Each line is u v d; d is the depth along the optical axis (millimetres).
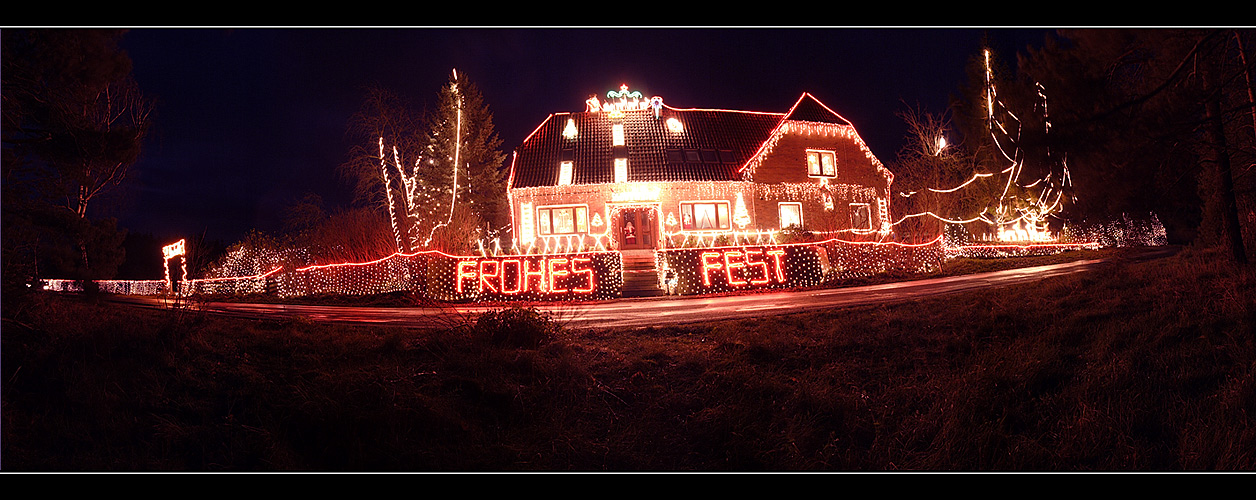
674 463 7762
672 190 30906
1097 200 12539
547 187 30906
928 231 24453
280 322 13406
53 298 12188
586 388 9312
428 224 27359
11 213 10938
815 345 10930
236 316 14820
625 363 10328
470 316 11484
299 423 7836
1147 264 17109
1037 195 30969
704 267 20141
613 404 9109
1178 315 10383
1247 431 6824
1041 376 8695
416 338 11391
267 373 9148
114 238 22422
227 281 26141
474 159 37406
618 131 33375
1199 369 8438
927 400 8711
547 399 8953
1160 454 7035
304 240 29062
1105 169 11758
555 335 11492
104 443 7098
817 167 32250
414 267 22062
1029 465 7062
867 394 9055
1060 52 12305
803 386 9125
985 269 23188
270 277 26469
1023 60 13188
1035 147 12367
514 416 8539
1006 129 14414
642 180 30750
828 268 21641
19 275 9852
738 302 16828
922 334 11117
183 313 10891
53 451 6840
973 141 35250
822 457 7625
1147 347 9234
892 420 8391
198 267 24594
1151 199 12500
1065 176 12805
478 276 19891
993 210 34188
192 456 7160
